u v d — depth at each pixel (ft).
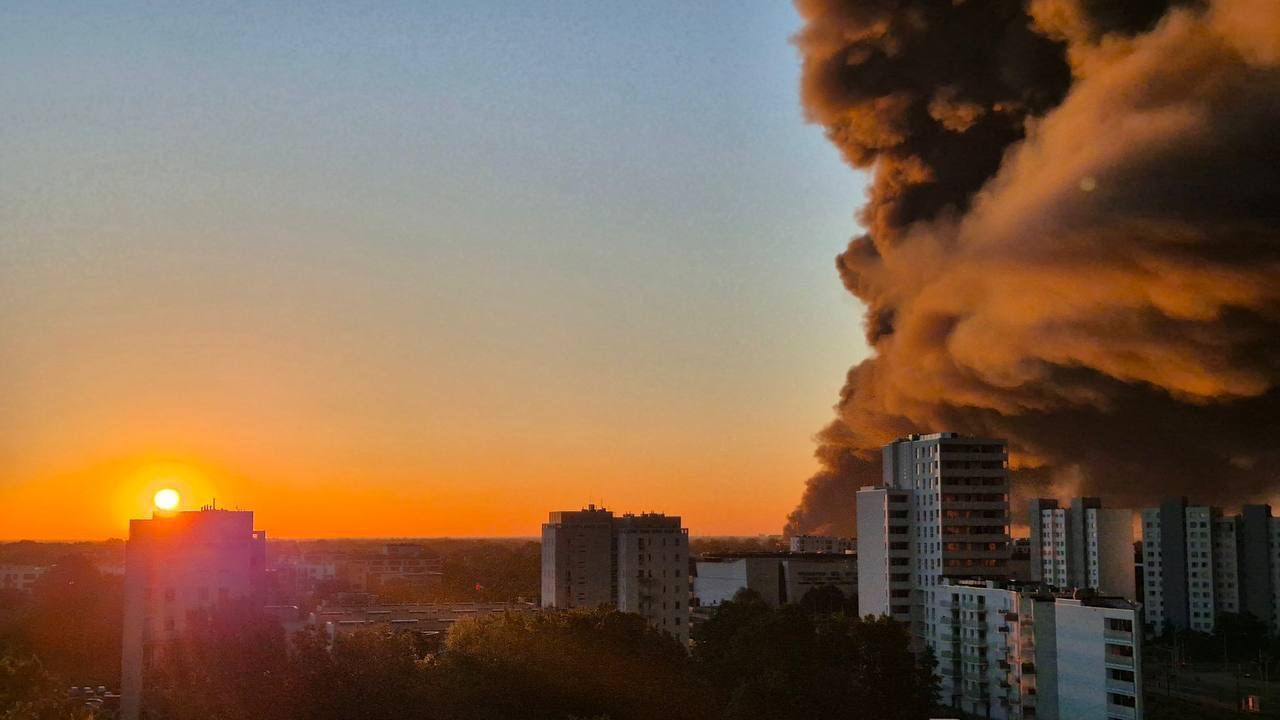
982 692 619.26
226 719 403.95
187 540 514.27
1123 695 509.35
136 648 509.76
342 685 406.00
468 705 418.51
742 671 518.78
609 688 476.13
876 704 501.56
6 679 302.45
